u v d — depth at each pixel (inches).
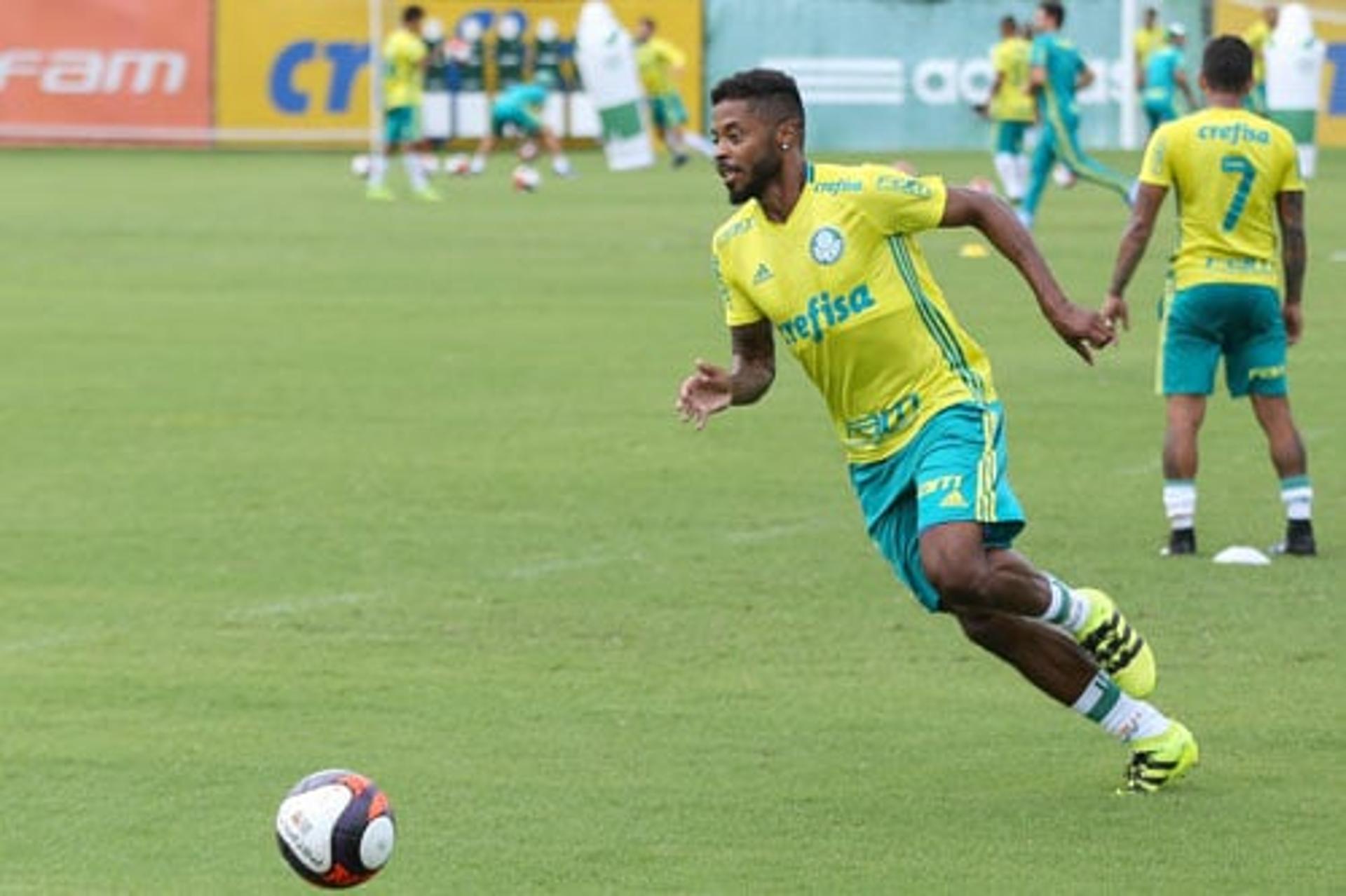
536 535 1551.4
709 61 5492.1
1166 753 994.7
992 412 965.2
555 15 5541.3
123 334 2532.0
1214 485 1707.7
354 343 2459.4
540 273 3080.7
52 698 1162.6
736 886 886.4
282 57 5526.6
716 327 2573.8
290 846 821.9
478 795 1002.1
